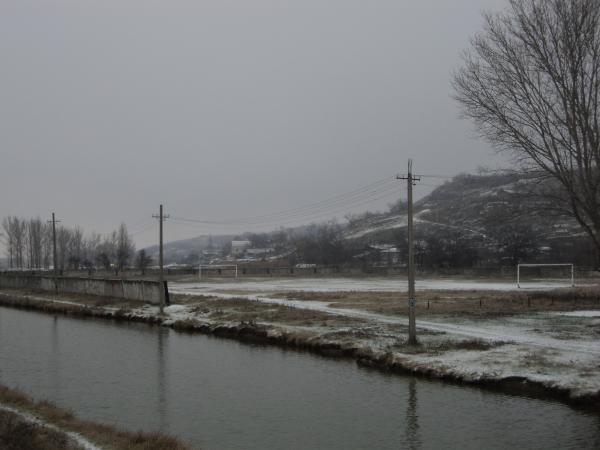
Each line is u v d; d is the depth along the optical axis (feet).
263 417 54.03
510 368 64.44
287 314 119.24
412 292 80.18
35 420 50.26
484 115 103.50
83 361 83.56
